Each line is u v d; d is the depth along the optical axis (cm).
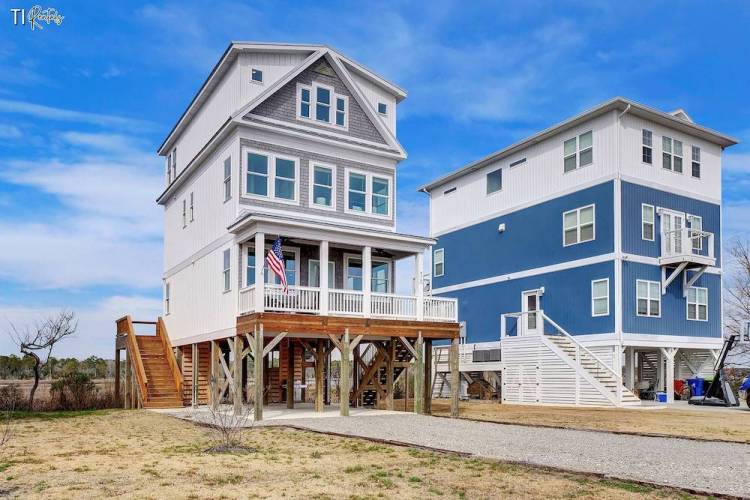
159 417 1961
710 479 939
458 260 3450
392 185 2464
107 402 2650
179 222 2769
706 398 2452
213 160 2369
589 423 1739
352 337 2059
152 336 2780
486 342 3189
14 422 1812
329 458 1107
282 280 1891
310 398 3062
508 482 903
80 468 1009
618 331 2517
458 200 3497
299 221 1948
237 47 2191
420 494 830
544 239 2919
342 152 2352
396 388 3119
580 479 924
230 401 2622
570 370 2497
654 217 2702
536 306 2925
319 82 2334
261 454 1153
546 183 2941
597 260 2639
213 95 2453
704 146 2945
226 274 2159
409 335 2089
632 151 2662
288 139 2236
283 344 2770
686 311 2753
